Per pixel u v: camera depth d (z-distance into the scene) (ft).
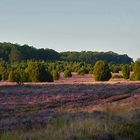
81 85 244.22
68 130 56.24
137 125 65.77
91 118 70.23
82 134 54.13
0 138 51.90
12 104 125.90
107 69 320.50
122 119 72.13
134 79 334.85
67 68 525.34
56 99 145.48
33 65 301.02
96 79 321.93
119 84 255.09
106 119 70.38
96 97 156.46
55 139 50.60
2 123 72.28
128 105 106.11
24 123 71.56
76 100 143.54
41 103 130.82
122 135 57.98
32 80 299.38
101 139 53.42
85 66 539.29
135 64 335.26
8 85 241.14
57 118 74.38
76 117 74.49
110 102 130.72
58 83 277.03
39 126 65.57
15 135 53.31
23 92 179.83
